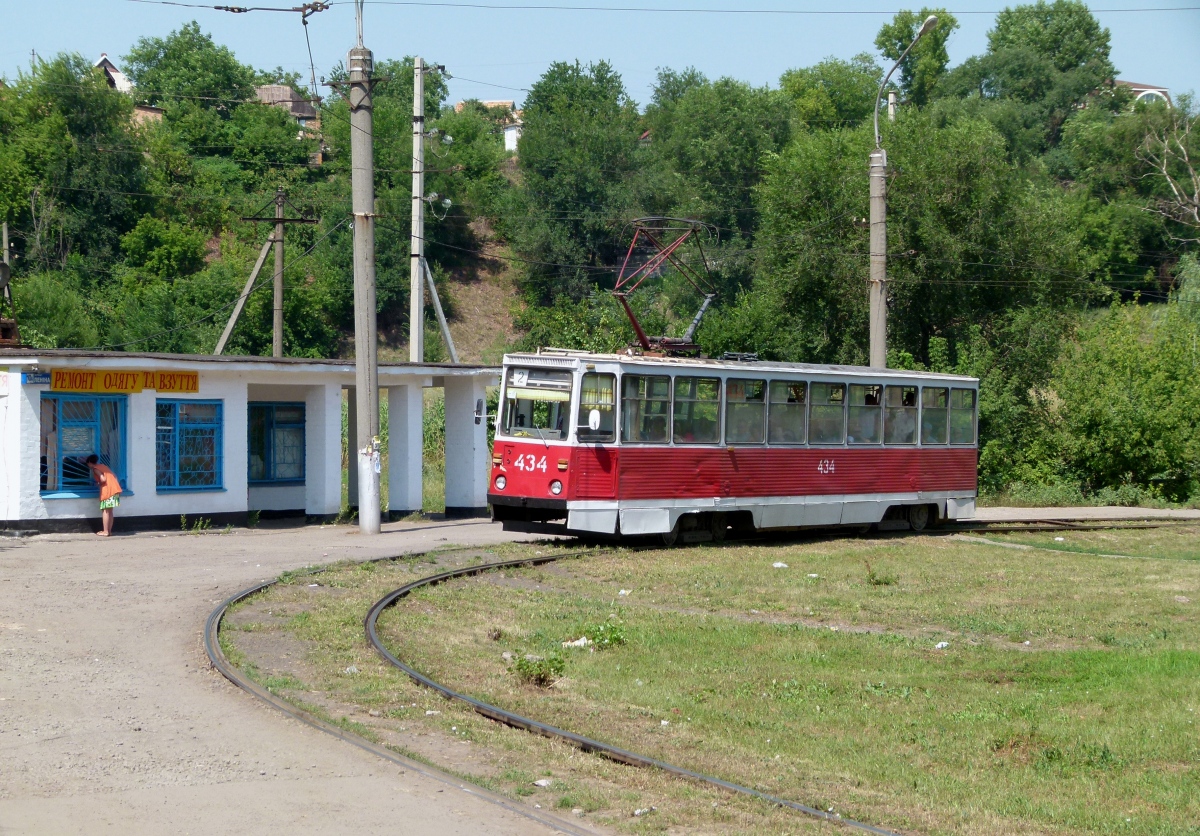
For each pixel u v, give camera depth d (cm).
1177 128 7231
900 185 4212
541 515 2047
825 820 698
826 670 1131
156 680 984
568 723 903
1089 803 760
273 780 719
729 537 2411
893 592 1634
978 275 4191
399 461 2709
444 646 1177
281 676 1002
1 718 848
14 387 2047
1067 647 1301
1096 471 3844
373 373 2281
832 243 4375
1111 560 2095
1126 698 1037
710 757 827
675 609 1480
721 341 4453
